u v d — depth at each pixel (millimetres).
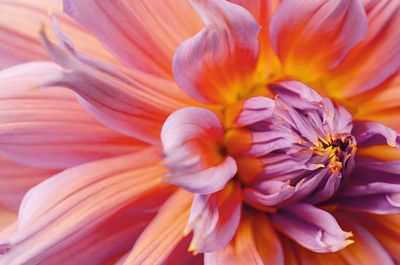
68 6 247
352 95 270
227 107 268
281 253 257
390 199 250
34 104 255
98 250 253
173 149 234
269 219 262
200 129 249
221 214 250
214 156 254
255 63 264
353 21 255
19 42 270
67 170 249
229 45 252
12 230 251
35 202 244
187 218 251
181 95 262
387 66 265
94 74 239
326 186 251
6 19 269
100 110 246
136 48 259
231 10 244
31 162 258
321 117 253
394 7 258
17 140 253
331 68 267
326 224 247
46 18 270
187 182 233
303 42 265
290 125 253
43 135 255
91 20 251
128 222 256
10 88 254
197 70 253
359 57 267
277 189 254
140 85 252
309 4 255
